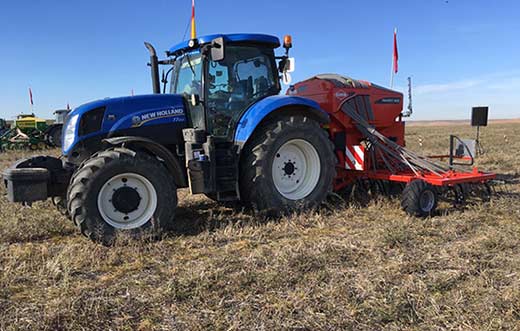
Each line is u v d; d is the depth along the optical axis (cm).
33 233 491
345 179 680
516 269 377
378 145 654
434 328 285
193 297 325
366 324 290
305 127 574
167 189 482
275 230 510
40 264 397
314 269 380
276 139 552
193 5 568
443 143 1867
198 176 509
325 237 479
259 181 546
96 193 450
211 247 453
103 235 450
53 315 294
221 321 293
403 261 394
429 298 321
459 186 611
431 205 577
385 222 543
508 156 1187
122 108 515
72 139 498
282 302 314
